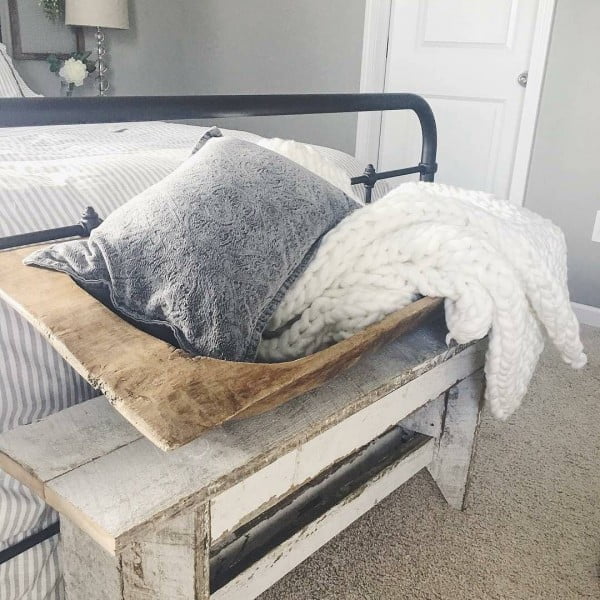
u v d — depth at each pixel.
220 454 0.65
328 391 0.77
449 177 2.79
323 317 0.81
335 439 0.82
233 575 0.87
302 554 0.96
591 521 1.31
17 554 0.84
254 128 3.36
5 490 0.81
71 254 0.76
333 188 0.92
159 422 0.56
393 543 1.22
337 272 0.82
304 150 1.10
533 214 1.16
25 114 0.75
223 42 3.34
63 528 0.75
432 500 1.35
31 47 2.88
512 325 0.89
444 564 1.17
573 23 2.28
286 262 0.78
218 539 0.69
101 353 0.63
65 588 0.80
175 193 0.76
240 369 0.64
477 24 2.55
